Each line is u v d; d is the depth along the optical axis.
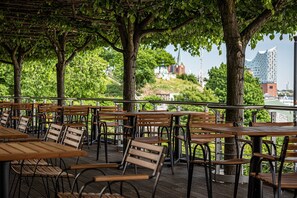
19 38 13.66
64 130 4.68
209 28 9.56
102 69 29.20
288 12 7.95
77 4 9.84
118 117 8.45
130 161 3.61
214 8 8.29
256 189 4.38
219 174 6.12
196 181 6.20
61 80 13.59
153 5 8.71
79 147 4.15
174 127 7.68
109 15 10.05
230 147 6.26
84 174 6.56
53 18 10.65
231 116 6.36
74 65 28.38
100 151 9.12
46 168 4.55
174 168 7.20
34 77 28.73
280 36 9.48
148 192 5.53
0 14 10.52
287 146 3.47
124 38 9.85
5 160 3.17
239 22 8.68
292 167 6.22
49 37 13.40
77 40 13.70
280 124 5.18
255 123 5.14
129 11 8.70
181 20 9.36
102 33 11.45
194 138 5.19
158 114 6.86
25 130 5.77
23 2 10.11
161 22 9.62
